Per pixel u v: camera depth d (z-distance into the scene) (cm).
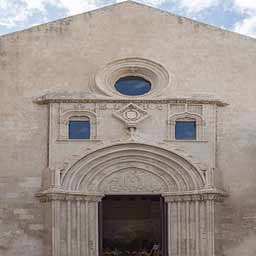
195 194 3700
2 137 3791
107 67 3912
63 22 3959
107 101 3825
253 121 3869
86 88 3878
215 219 3700
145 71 3944
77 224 3681
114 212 4422
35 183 3744
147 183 3784
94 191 3744
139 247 4350
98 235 3744
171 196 3750
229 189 3778
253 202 3762
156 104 3838
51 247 3628
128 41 3956
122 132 3806
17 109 3834
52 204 3647
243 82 3916
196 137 3822
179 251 3697
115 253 4191
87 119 3831
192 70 3919
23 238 3684
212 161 3781
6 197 3722
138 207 4416
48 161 3756
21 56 3903
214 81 3909
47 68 3894
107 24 3972
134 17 3991
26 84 3869
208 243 3650
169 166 3778
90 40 3944
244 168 3806
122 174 3791
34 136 3803
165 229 3769
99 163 3762
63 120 3803
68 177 3712
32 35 3931
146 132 3806
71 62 3909
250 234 3728
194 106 3853
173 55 3941
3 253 3669
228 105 3881
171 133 3812
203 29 3975
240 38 3969
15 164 3762
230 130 3853
